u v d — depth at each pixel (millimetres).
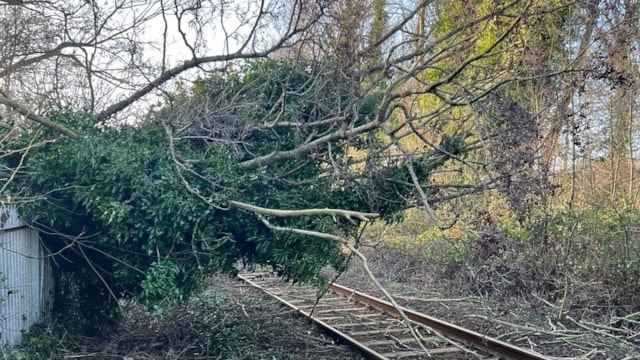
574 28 11492
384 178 8125
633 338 9227
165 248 7492
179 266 7445
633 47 9625
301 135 8500
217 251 7762
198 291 8062
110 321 8820
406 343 8656
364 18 8164
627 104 14898
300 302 11984
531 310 10727
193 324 9266
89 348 7965
